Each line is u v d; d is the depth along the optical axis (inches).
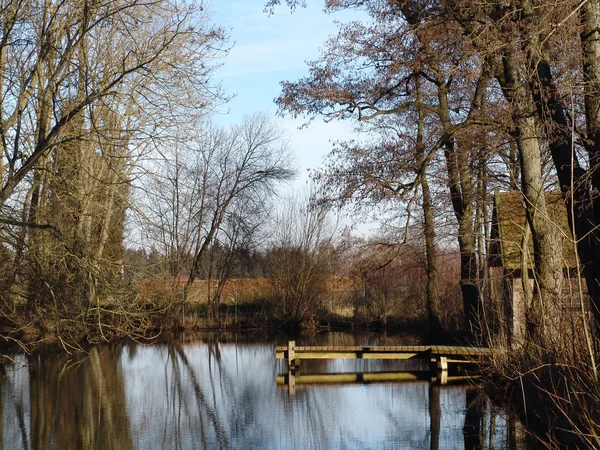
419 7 652.7
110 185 608.7
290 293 1581.0
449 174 794.8
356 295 1653.5
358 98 714.8
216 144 1696.6
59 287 625.0
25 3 622.2
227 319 1614.2
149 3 583.2
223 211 1699.1
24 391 742.5
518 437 491.5
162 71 597.3
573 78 431.2
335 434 531.2
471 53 544.1
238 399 698.2
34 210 639.1
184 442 515.2
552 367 416.5
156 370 922.1
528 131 538.9
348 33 703.1
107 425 576.4
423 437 512.7
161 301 856.3
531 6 479.5
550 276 511.2
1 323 745.0
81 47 608.1
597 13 412.5
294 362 908.6
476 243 833.5
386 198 730.8
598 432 326.0
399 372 876.6
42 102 623.8
